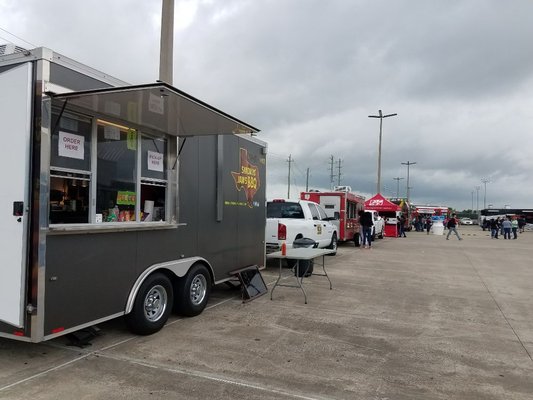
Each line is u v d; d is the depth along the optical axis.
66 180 4.49
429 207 60.72
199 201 6.71
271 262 12.78
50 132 4.21
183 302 6.25
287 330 5.94
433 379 4.41
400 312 7.18
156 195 5.91
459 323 6.60
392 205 29.39
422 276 11.13
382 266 12.87
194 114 5.06
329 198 18.58
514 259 15.63
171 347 5.09
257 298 7.91
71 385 3.98
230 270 7.69
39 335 4.12
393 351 5.22
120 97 4.34
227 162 7.58
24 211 4.10
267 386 4.11
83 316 4.61
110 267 4.96
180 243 6.23
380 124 36.66
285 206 12.48
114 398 3.75
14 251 4.16
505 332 6.17
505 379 4.45
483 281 10.55
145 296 5.42
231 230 7.72
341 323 6.38
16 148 4.15
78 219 4.62
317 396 3.93
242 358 4.81
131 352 4.88
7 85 4.21
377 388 4.14
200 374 4.33
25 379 4.09
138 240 5.40
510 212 62.56
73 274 4.47
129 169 5.39
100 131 4.95
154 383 4.09
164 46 9.97
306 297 7.90
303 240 9.75
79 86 4.52
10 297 4.18
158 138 5.92
